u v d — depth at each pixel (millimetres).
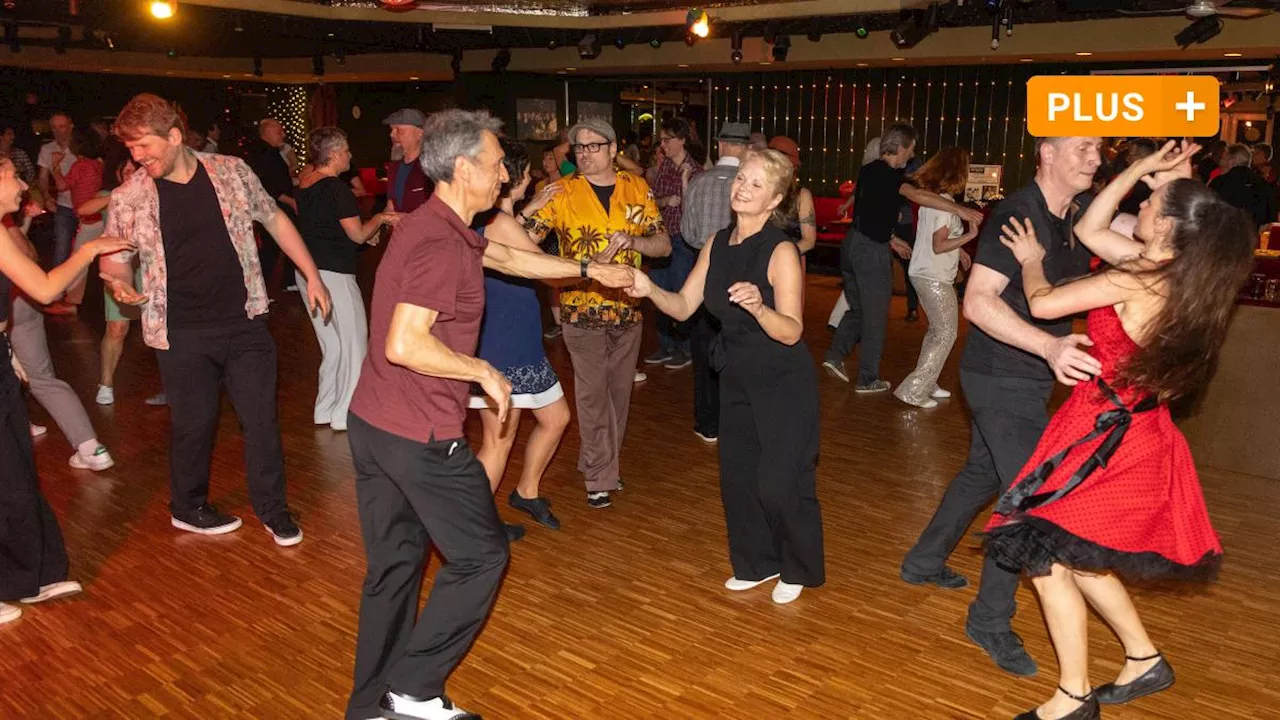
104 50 14195
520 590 3516
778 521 3344
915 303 8336
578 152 3934
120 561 3717
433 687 2539
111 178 6152
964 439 5195
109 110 16406
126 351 6914
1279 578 3613
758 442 3371
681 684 2920
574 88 13953
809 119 12773
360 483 2518
